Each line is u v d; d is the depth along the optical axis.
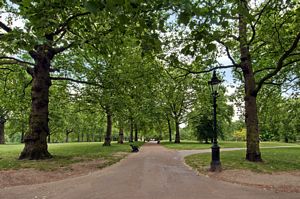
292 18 14.21
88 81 21.31
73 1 5.99
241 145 41.22
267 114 25.97
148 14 5.88
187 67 18.20
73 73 23.48
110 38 9.13
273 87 21.22
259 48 18.08
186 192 9.02
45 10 5.92
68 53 22.25
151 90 24.48
